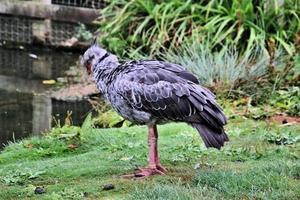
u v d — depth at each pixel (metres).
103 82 6.55
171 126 8.70
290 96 9.89
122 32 13.26
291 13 12.23
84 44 15.10
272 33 12.17
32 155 7.82
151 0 13.21
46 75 13.25
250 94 10.21
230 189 5.86
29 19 15.68
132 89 6.30
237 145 7.67
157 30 12.63
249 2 12.09
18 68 13.75
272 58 10.64
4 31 15.87
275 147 7.52
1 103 11.36
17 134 9.72
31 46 15.63
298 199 5.64
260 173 6.24
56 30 15.57
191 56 11.35
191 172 6.55
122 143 8.02
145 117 6.38
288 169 6.35
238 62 11.24
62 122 10.41
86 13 15.34
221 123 6.27
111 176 6.61
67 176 6.72
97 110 10.80
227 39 11.62
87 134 8.30
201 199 5.57
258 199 5.66
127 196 5.81
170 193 5.66
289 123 8.81
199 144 7.72
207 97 6.29
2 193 6.18
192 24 12.11
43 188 6.28
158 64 6.48
